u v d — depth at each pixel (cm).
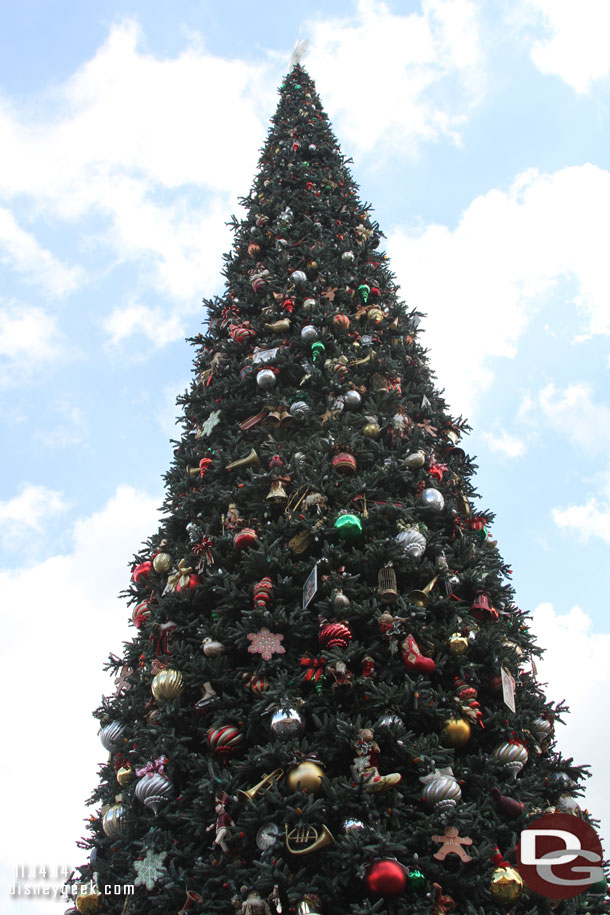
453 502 941
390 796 655
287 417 983
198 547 859
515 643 855
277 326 1120
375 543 794
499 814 685
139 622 927
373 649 737
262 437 995
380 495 872
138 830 730
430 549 851
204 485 980
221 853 654
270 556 804
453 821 638
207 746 747
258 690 718
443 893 621
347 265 1271
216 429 1037
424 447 963
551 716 803
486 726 743
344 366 1036
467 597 849
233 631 761
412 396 1064
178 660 777
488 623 823
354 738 663
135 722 821
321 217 1434
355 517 816
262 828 639
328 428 963
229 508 884
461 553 873
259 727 720
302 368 1064
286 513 854
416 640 751
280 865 622
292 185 1530
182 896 655
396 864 598
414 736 696
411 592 784
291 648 758
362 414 981
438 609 800
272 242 1356
